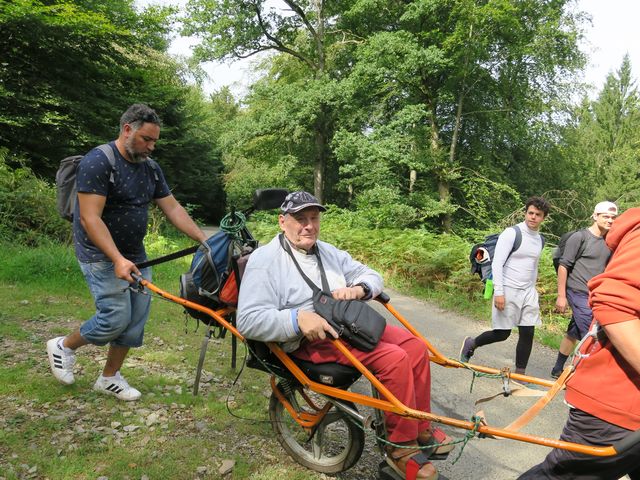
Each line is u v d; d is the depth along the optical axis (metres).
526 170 22.45
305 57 25.58
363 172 20.75
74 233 3.53
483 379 5.05
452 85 19.70
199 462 3.07
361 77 20.55
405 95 21.22
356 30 23.80
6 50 14.66
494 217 20.66
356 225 18.20
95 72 16.78
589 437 2.06
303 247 2.94
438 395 4.61
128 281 3.28
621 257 1.94
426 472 2.58
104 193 3.31
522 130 20.55
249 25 23.72
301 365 2.87
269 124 23.56
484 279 4.96
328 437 3.54
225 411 3.77
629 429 1.97
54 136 15.88
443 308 8.52
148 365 4.58
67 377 3.81
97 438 3.23
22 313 5.75
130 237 3.55
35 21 13.49
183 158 29.62
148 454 3.11
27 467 2.87
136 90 18.59
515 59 19.47
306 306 2.86
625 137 35.91
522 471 3.36
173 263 9.98
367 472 3.17
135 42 16.92
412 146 20.42
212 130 35.72
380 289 3.07
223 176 33.28
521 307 4.80
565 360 5.09
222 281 3.13
